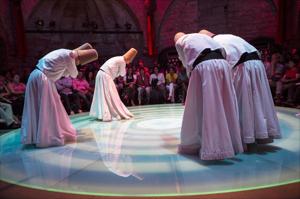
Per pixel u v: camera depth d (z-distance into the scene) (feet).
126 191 7.23
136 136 13.24
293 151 9.83
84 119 19.22
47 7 40.42
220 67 9.23
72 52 12.50
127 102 31.09
